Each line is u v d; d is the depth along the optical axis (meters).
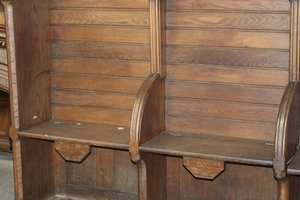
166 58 3.03
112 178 3.36
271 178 2.88
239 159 2.54
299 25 2.60
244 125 2.89
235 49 2.85
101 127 3.21
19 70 3.09
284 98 2.47
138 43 3.10
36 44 3.22
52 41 3.34
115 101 3.22
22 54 3.10
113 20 3.14
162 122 3.04
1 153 4.54
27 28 3.12
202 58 2.94
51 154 3.49
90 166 3.41
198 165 2.65
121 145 2.85
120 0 3.11
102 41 3.20
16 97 3.09
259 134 2.86
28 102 3.19
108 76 3.22
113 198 3.37
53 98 3.40
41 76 3.29
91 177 3.42
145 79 2.91
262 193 2.92
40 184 3.39
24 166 3.21
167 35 3.01
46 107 3.36
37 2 3.19
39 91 3.29
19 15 3.05
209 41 2.91
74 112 3.36
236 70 2.87
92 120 3.31
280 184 2.47
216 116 2.95
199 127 3.01
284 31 2.72
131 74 3.15
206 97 2.96
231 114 2.91
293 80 2.65
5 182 3.87
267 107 2.82
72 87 3.33
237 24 2.82
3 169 4.15
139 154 2.76
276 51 2.76
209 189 3.06
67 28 3.28
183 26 2.96
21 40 3.08
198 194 3.10
